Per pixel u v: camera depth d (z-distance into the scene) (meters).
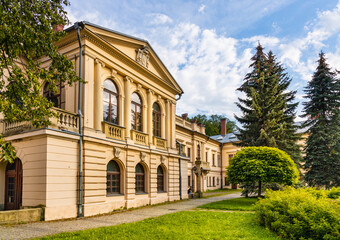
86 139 13.50
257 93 27.02
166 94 22.67
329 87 27.86
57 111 12.51
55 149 12.09
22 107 7.87
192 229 9.42
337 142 25.88
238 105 28.97
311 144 27.03
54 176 11.88
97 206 13.74
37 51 8.59
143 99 19.56
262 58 28.80
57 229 9.66
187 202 21.03
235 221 11.07
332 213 7.45
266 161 18.61
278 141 25.88
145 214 14.07
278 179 18.19
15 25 7.48
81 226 10.38
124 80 17.61
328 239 6.98
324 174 25.52
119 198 15.84
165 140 21.80
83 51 14.33
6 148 6.85
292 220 8.18
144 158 18.47
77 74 14.29
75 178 12.94
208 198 25.27
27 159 12.36
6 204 13.96
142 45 19.31
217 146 48.12
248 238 7.92
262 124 27.11
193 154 36.50
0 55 7.91
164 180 21.55
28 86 7.95
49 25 8.73
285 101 28.67
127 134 17.12
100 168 14.34
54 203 11.75
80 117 13.55
